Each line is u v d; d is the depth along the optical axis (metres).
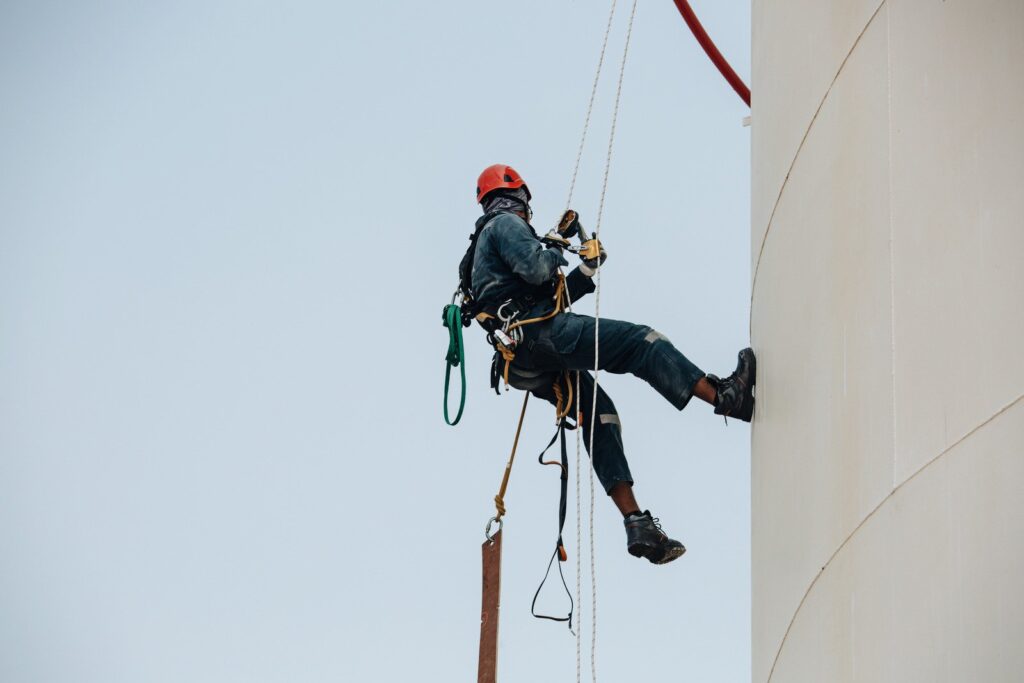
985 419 10.04
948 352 10.50
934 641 10.04
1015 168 10.30
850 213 12.10
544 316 15.83
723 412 14.73
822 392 12.27
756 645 14.18
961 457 10.17
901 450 10.80
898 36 11.89
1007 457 9.79
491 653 16.11
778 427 13.49
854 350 11.70
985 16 11.04
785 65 14.37
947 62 11.23
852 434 11.54
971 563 9.86
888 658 10.50
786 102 14.16
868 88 12.17
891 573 10.66
